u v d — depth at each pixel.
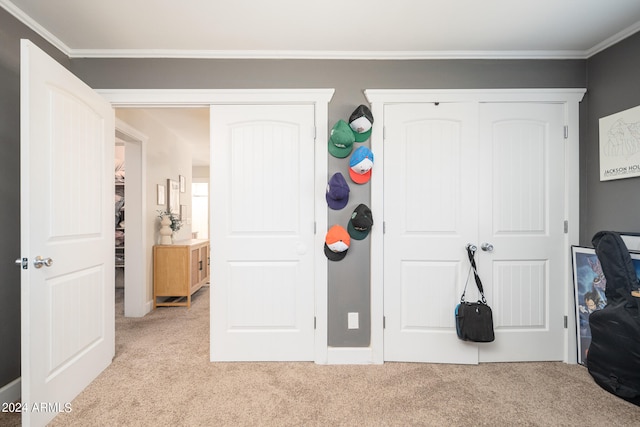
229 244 2.28
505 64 2.30
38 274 1.51
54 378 1.62
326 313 2.27
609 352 1.86
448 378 2.04
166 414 1.66
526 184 2.29
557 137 2.29
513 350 2.28
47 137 1.58
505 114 2.28
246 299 2.28
